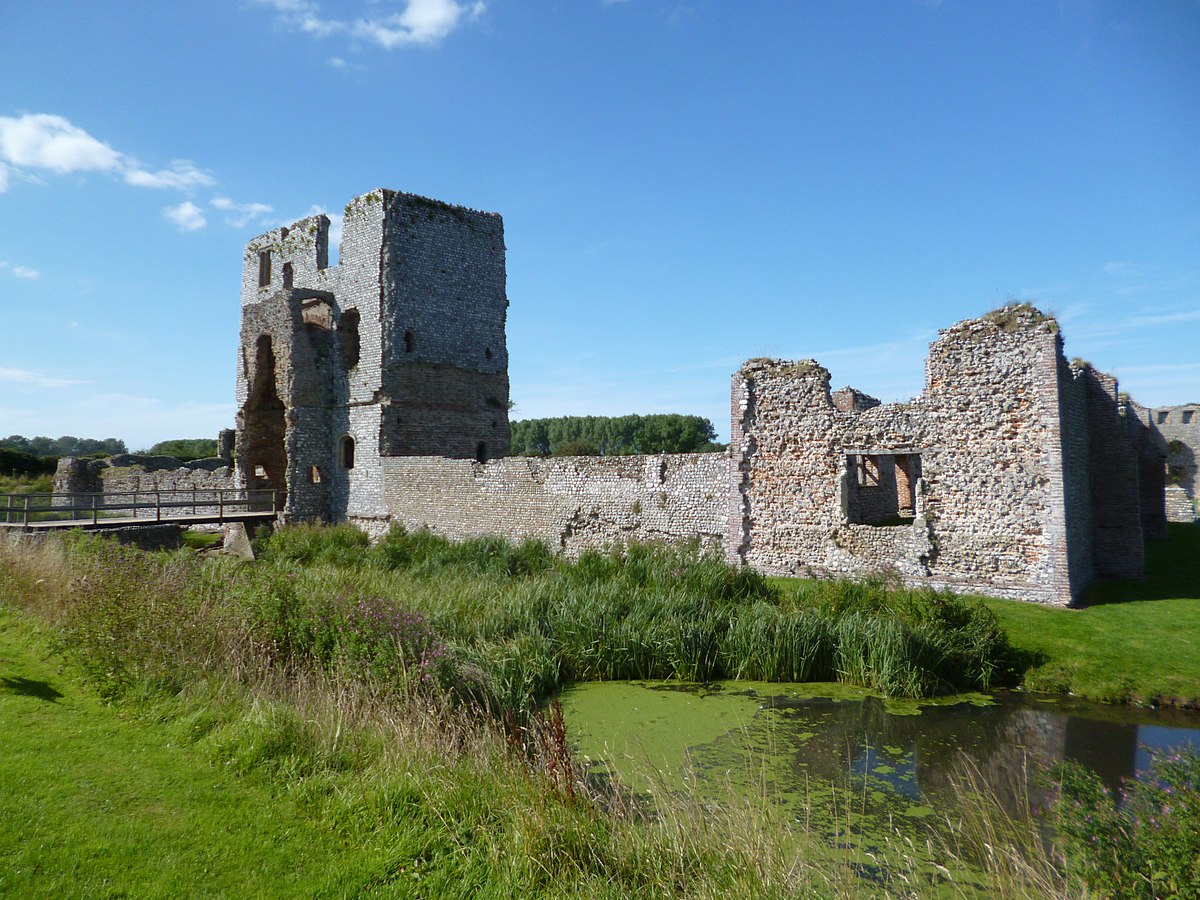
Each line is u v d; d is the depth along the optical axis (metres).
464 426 30.81
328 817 6.12
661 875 5.63
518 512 23.88
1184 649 12.79
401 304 29.03
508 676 11.58
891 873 7.03
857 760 9.98
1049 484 15.20
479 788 6.73
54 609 11.11
